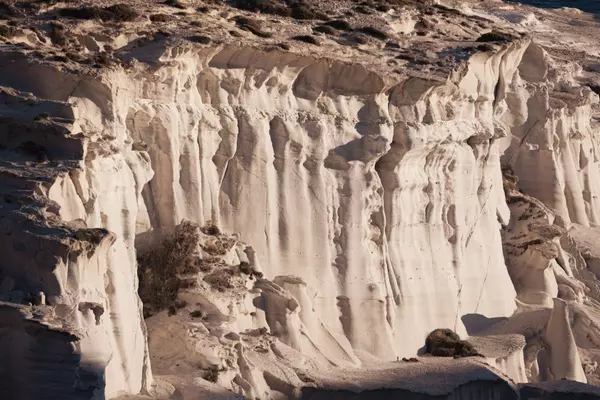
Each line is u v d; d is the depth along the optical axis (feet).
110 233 210.18
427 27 327.47
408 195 291.99
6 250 206.90
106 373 209.56
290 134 271.69
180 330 238.27
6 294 203.00
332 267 275.18
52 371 197.16
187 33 260.62
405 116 288.92
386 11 322.75
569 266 336.49
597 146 377.30
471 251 307.78
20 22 252.42
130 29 257.34
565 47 445.37
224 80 264.93
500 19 460.96
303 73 277.64
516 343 293.23
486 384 262.67
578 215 357.82
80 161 219.41
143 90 248.93
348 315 274.57
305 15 305.12
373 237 283.38
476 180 311.88
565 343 299.17
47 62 231.50
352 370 261.03
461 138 303.07
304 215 272.51
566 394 273.33
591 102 366.43
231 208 264.11
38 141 221.25
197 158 257.34
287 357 250.37
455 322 296.30
